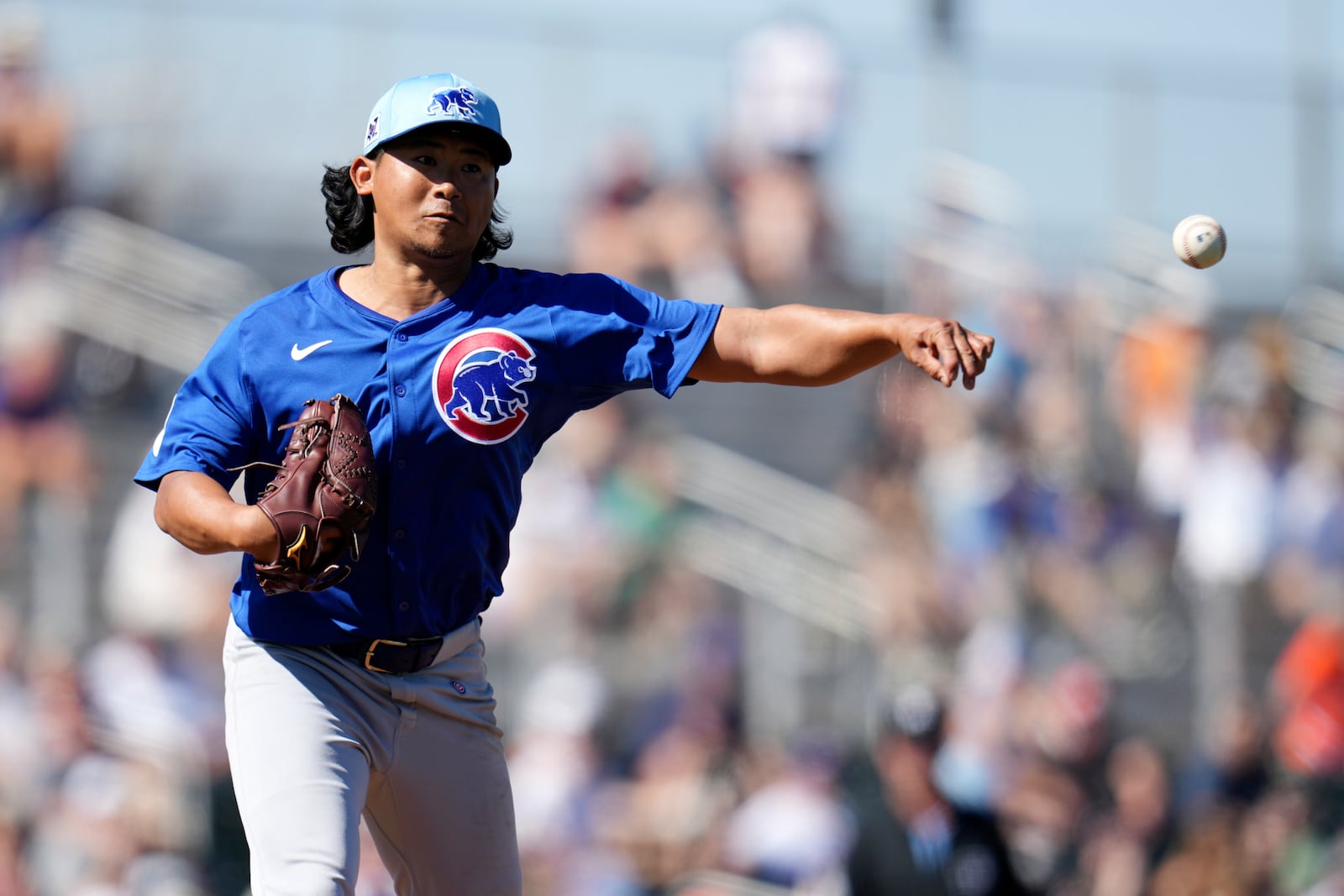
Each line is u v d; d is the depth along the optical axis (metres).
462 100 11.63
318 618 11.87
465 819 12.50
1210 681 40.22
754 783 33.56
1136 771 35.94
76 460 37.53
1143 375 43.38
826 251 44.72
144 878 30.19
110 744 31.41
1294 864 35.97
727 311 12.30
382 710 12.09
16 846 30.19
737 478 41.03
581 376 12.14
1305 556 41.94
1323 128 49.94
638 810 33.16
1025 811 34.34
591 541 37.06
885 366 42.53
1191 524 41.66
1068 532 40.25
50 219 39.94
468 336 11.80
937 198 45.69
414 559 11.88
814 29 45.22
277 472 11.45
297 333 11.78
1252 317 48.09
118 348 39.12
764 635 38.44
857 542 40.03
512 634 35.91
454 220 11.68
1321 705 37.53
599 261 43.59
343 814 11.46
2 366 37.75
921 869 22.34
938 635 38.31
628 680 35.75
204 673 33.38
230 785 32.16
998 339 42.78
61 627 35.25
